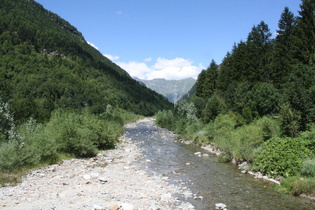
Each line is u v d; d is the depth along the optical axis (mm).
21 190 11312
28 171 15359
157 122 66688
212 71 71312
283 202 11258
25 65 124625
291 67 35188
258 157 16734
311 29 33906
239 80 49938
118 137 37031
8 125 20281
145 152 25453
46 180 13469
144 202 10539
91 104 119062
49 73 130750
